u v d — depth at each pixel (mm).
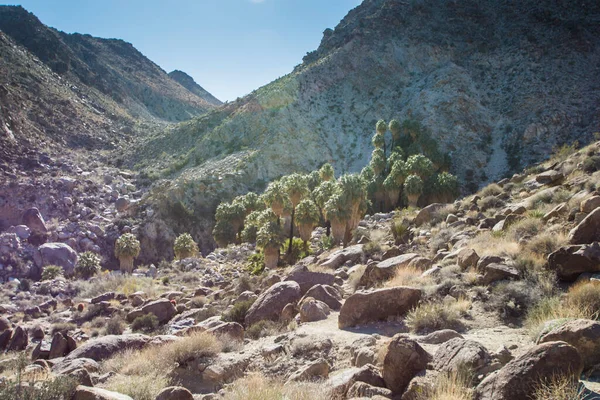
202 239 86312
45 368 10273
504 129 94500
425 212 24500
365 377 6500
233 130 116000
